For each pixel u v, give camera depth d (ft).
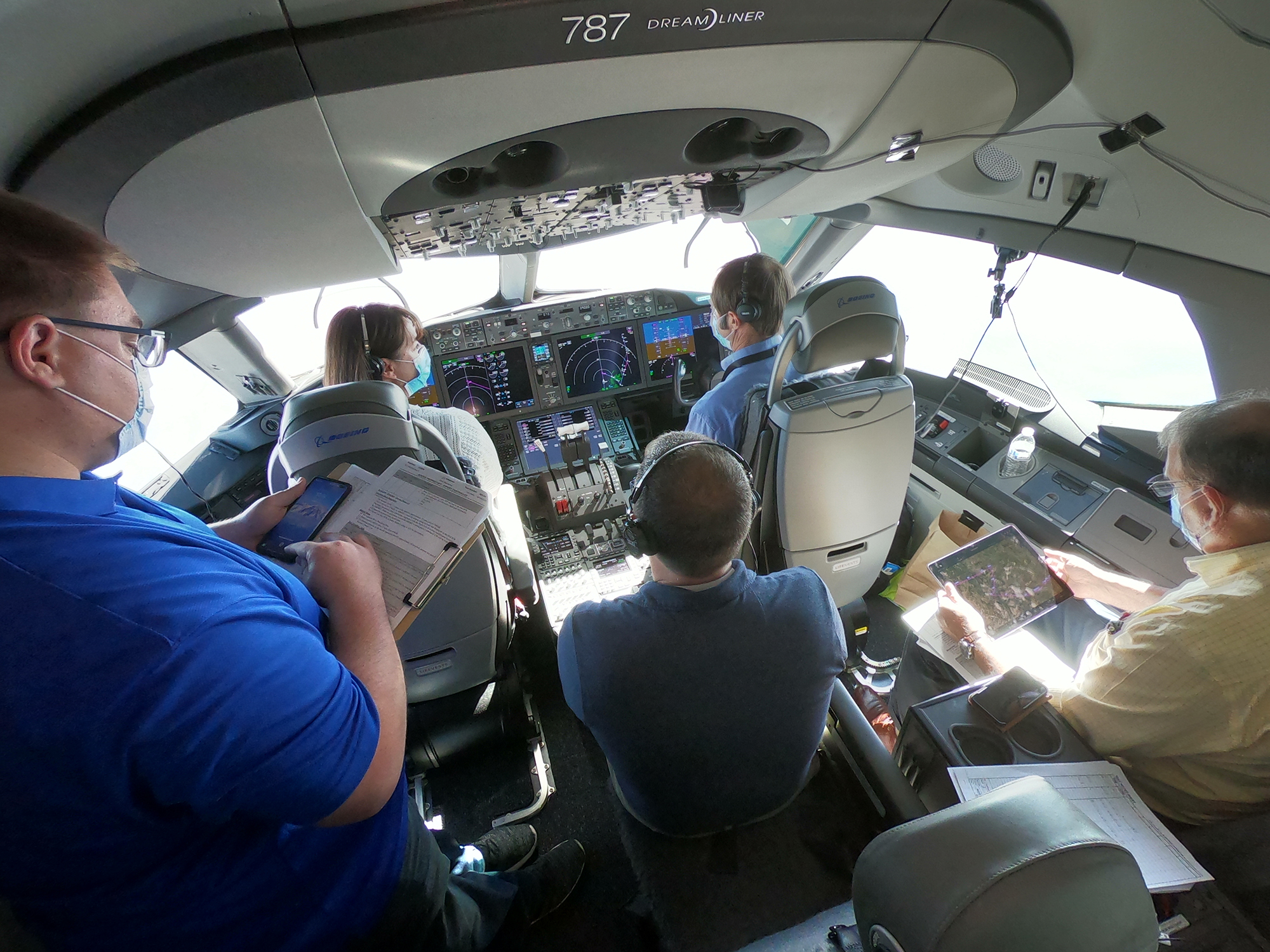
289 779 2.27
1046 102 5.24
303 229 4.59
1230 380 6.91
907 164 5.91
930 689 5.82
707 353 11.55
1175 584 7.41
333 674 2.46
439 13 2.78
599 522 10.48
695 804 4.43
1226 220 5.69
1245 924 3.13
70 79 2.72
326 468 4.44
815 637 3.92
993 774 3.88
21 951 2.45
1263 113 4.49
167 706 2.02
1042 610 5.30
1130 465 8.14
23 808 2.02
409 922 3.41
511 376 10.72
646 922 5.24
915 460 10.22
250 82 2.91
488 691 6.75
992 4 3.59
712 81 3.66
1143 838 3.51
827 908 4.53
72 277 2.13
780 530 6.97
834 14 3.30
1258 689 3.45
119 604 2.00
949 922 1.98
